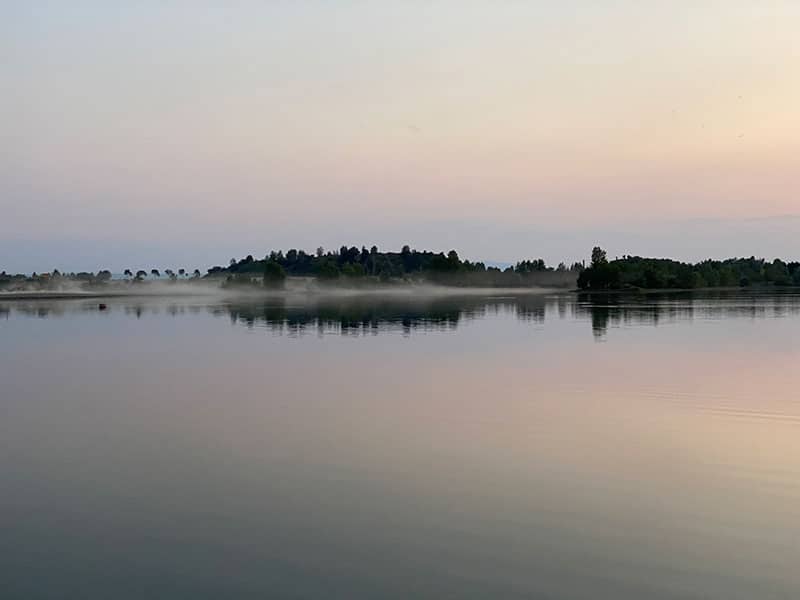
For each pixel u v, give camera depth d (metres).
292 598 10.92
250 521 13.95
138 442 20.14
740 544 12.80
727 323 62.81
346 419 22.94
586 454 18.58
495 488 15.82
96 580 11.55
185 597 10.98
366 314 83.00
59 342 50.25
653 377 30.94
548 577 11.55
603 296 149.38
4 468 17.61
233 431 21.38
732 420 22.45
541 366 34.81
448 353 40.91
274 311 91.81
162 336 54.34
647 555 12.35
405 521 13.89
